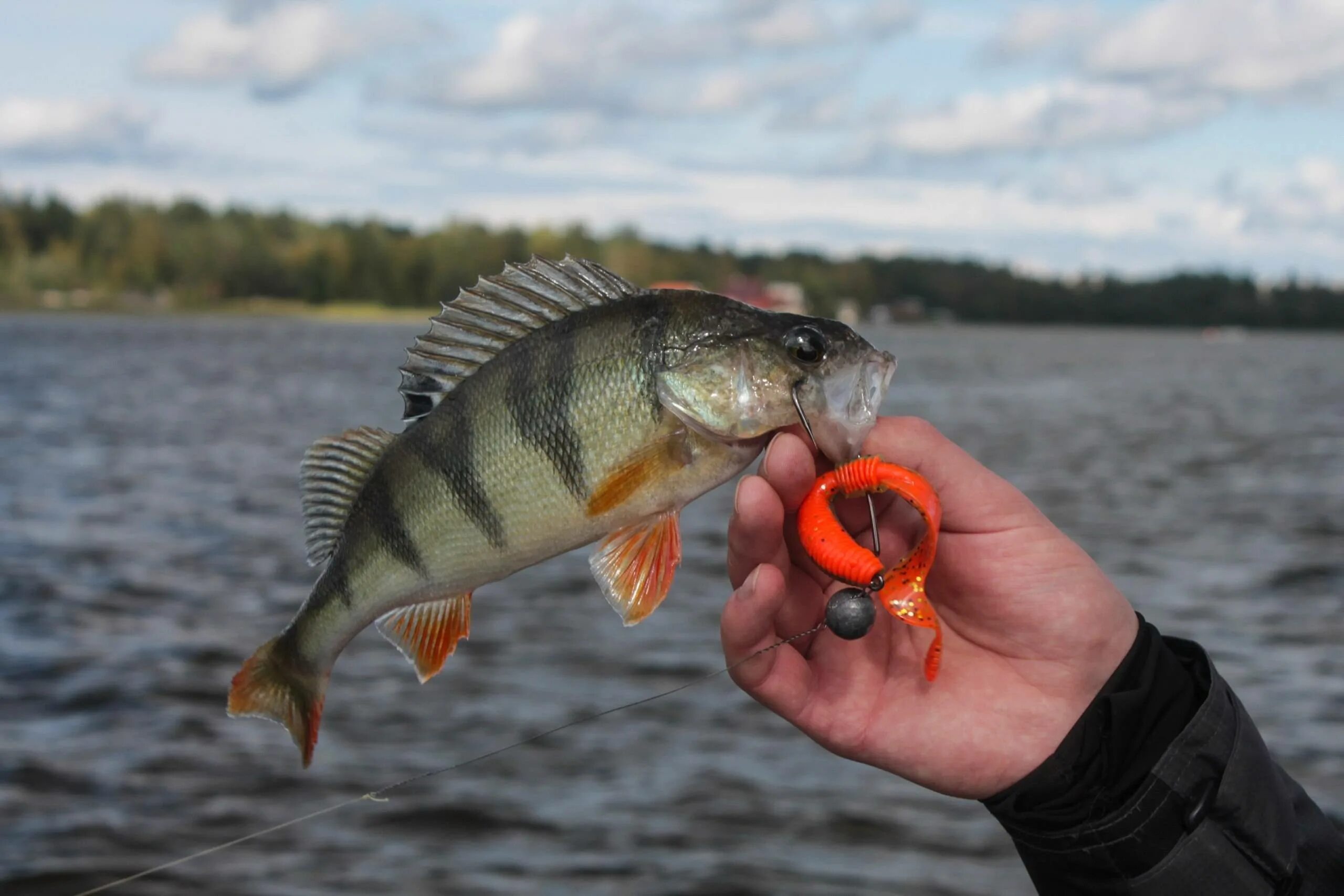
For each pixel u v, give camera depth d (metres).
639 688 1.57
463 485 0.52
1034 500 3.33
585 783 1.27
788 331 0.51
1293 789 0.50
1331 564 2.39
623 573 0.52
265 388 7.64
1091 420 6.12
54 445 4.43
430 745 1.37
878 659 0.51
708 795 1.23
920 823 1.18
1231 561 2.44
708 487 0.52
